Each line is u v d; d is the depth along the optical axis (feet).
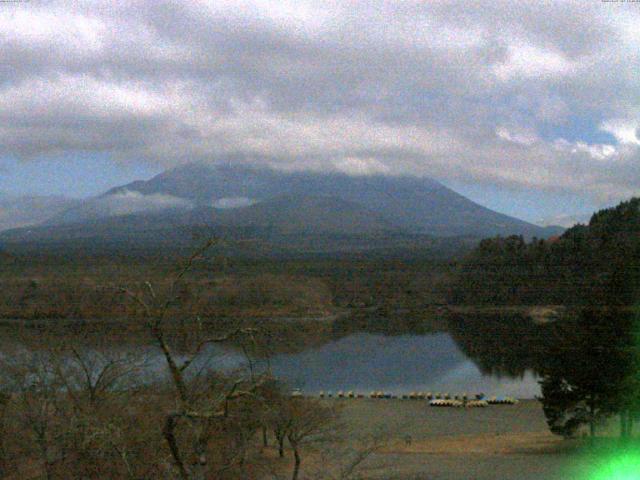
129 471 132.87
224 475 154.51
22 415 200.75
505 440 305.32
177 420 114.11
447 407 407.85
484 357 629.92
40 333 433.48
